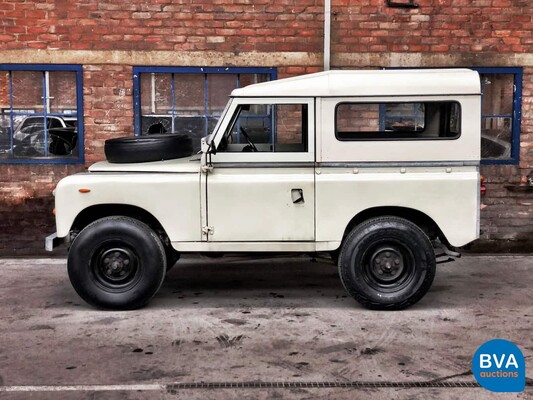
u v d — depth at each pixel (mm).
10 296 6586
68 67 8203
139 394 4246
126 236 5953
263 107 7324
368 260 5973
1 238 8352
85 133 8289
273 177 5961
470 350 5000
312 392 4270
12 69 8180
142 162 6285
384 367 4676
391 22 8305
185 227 6016
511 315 5887
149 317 5879
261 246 6008
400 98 5895
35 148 8391
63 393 4258
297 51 8305
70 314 5973
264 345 5141
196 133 8422
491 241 8484
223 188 5969
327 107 5914
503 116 8438
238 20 8250
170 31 8227
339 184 5930
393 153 5926
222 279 7320
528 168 8391
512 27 8344
